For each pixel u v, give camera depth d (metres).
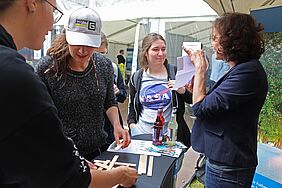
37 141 0.52
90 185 0.67
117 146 1.41
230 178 1.33
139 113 2.14
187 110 3.01
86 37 1.28
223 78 1.34
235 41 1.28
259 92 1.27
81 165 0.62
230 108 1.26
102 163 1.17
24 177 0.53
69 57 1.35
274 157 2.15
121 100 2.55
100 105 1.47
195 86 1.44
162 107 2.04
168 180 1.16
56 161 0.55
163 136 1.50
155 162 1.21
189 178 2.90
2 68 0.50
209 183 1.42
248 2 2.51
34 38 0.61
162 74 2.14
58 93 1.34
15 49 0.57
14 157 0.51
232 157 1.30
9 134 0.50
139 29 5.10
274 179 2.14
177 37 4.84
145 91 2.10
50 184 0.56
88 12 1.32
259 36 1.32
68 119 1.37
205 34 4.70
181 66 1.61
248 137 1.31
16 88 0.50
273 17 2.11
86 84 1.40
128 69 8.60
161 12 4.79
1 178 0.54
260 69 1.29
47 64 1.34
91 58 1.46
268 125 2.20
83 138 1.40
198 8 4.41
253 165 1.35
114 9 5.33
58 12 0.67
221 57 1.38
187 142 2.04
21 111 0.50
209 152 1.37
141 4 5.05
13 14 0.55
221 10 2.73
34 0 0.58
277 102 2.14
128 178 0.88
